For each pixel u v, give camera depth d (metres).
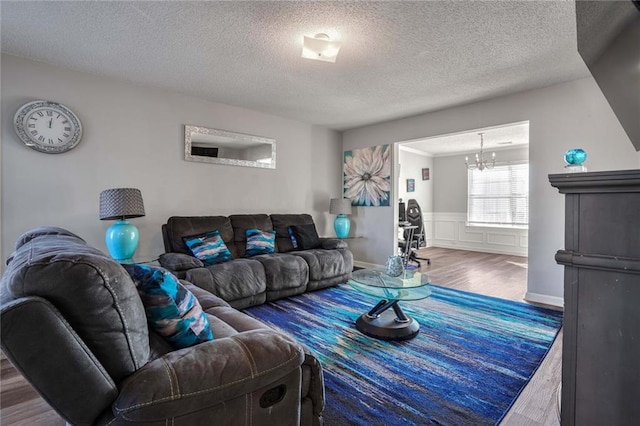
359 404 1.64
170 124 3.58
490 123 3.77
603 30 0.95
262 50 2.59
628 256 0.72
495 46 2.51
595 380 0.77
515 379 1.88
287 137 4.73
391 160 4.84
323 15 2.10
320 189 5.23
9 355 0.74
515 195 6.54
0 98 2.64
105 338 0.86
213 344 1.10
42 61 2.79
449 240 7.54
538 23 2.18
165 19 2.15
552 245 3.31
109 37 2.39
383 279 2.67
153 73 3.06
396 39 2.40
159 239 3.52
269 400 1.11
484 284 4.13
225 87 3.43
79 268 0.81
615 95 1.29
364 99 3.79
